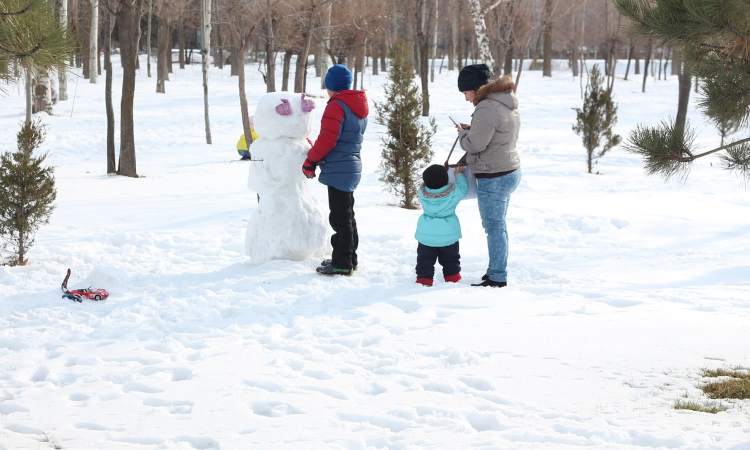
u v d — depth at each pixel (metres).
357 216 11.64
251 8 23.00
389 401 4.50
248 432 4.02
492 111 7.00
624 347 5.53
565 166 21.56
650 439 3.79
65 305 6.74
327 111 7.32
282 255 7.94
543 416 4.25
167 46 45.62
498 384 4.79
